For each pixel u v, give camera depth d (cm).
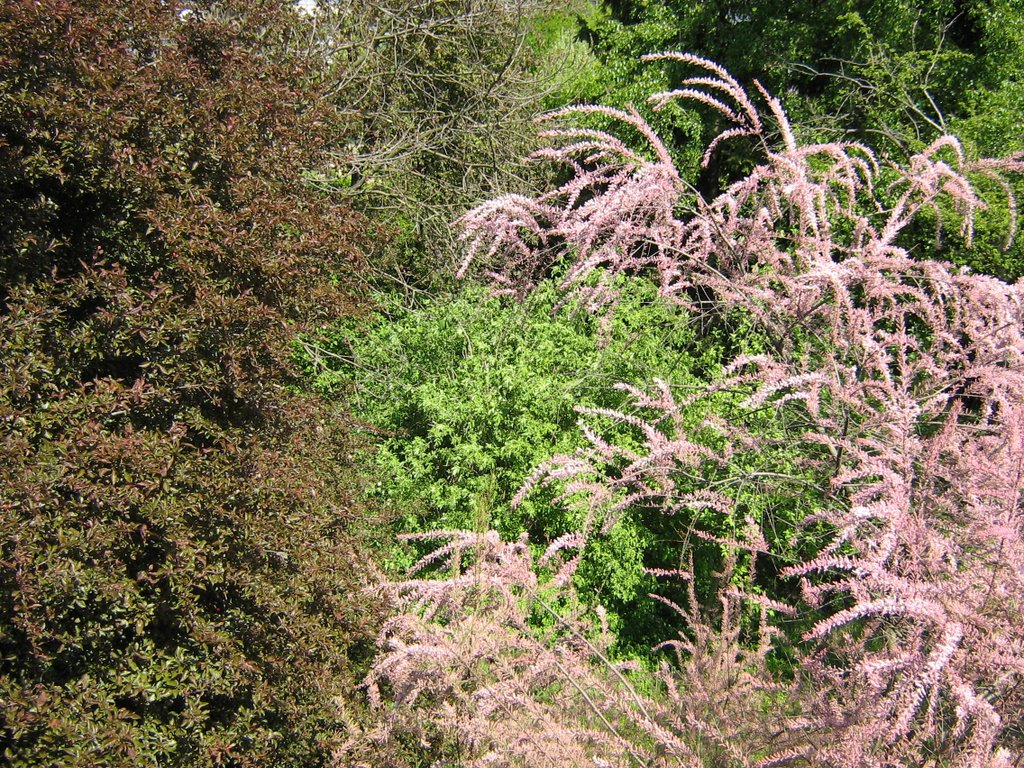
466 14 820
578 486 292
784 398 260
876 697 190
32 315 247
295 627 274
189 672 251
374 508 386
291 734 281
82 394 253
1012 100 625
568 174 895
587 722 261
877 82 728
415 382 507
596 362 436
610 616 399
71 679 238
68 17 262
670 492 339
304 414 318
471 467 431
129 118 270
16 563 217
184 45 327
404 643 269
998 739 180
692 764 217
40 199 265
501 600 274
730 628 300
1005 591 178
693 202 345
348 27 755
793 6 872
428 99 861
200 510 265
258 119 323
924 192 311
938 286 283
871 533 240
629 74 958
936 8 795
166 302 268
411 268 856
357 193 744
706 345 493
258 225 300
